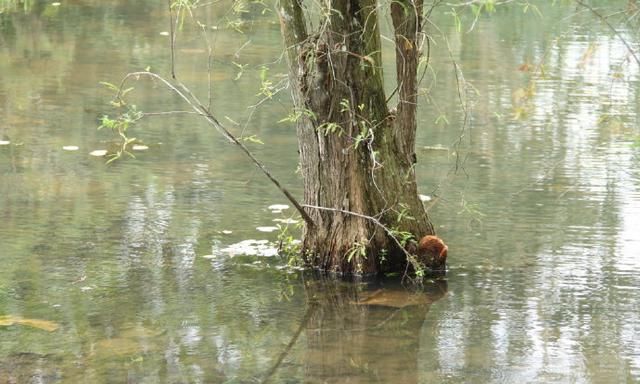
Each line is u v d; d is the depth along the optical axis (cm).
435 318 957
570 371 837
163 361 852
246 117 1795
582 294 1019
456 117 1817
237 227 1227
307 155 1094
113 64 2205
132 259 1113
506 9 2992
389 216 1084
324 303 997
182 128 1723
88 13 2833
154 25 2689
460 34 2628
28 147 1577
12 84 1997
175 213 1278
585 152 1596
